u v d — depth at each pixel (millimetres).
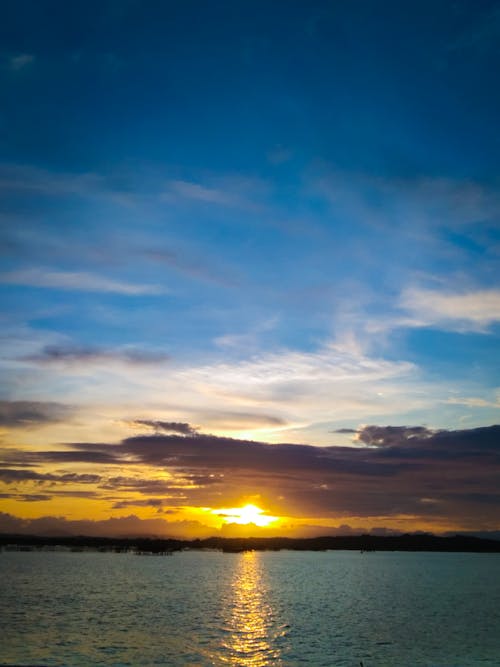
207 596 120125
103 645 64125
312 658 59344
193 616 88312
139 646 64000
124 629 74812
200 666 55500
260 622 83125
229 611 94938
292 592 132000
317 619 86625
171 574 193500
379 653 61781
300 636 71625
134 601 107938
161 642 66500
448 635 72812
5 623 78125
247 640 68688
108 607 97688
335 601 112750
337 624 81688
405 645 66125
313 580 173750
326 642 67750
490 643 67562
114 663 56000
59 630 73188
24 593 120312
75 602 104375
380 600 115312
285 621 84375
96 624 78375
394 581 171500
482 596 124875
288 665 56281
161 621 82375
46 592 123125
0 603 101000
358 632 74812
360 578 185250
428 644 66812
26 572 195125
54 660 56812
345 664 56719
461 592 134625
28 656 58406
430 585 155625
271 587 146125
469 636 72125
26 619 81875
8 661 56031
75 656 58688
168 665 55719
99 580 160625
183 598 114938
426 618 88188
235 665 56094
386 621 84688
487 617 89562
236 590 135375
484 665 56125
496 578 189250
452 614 93250
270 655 60656
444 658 59438
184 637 69875
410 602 111500
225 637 70375
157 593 124750
